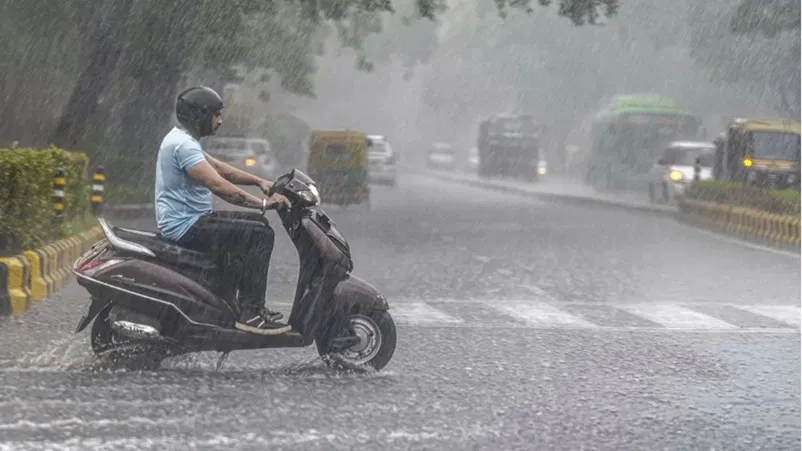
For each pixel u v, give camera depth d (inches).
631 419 492.1
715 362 634.8
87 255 547.5
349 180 2354.8
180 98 557.3
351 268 557.9
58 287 883.4
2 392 506.3
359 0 2209.6
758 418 498.6
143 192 1886.1
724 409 515.2
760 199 1688.0
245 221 547.8
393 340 572.4
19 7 1962.4
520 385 559.8
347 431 458.0
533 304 880.3
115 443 428.8
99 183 1528.1
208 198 553.0
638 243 1512.1
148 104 2151.8
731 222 1717.5
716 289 1003.3
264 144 2878.9
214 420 468.4
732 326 780.0
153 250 545.0
